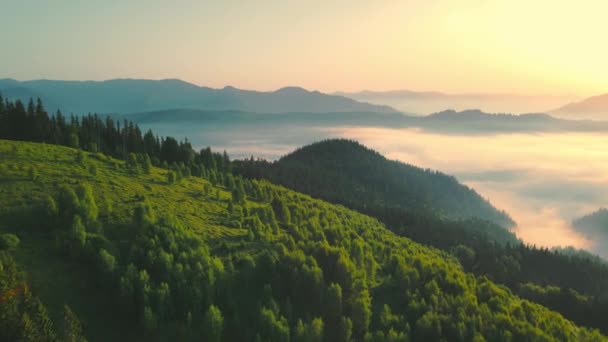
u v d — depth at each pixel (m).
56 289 56.88
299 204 135.50
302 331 59.12
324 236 100.19
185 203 101.00
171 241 69.75
